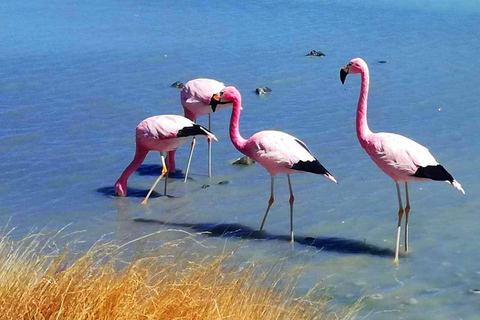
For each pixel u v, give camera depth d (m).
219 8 23.75
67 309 5.16
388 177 10.66
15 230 8.89
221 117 13.71
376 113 13.71
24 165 11.16
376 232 8.89
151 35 19.97
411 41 19.44
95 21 21.56
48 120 13.27
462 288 7.44
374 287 7.48
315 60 17.73
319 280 7.62
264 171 11.15
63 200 9.97
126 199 10.09
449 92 14.99
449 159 11.21
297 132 12.67
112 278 5.44
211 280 5.79
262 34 20.31
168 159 10.81
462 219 9.19
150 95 14.91
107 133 12.72
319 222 9.23
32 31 20.11
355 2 24.69
